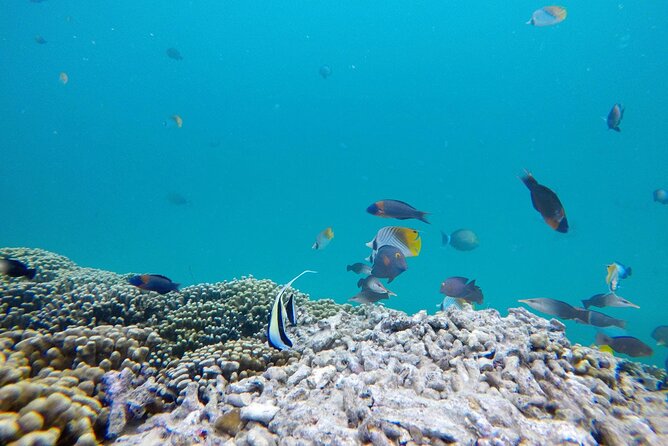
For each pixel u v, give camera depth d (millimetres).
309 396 837
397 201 1273
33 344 960
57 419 727
